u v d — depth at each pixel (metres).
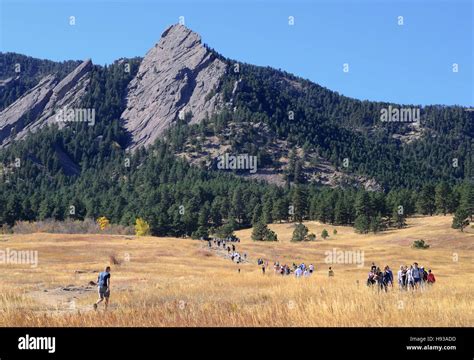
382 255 103.00
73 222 159.88
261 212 198.50
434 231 152.25
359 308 18.86
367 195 180.88
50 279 44.66
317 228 181.62
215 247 105.75
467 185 185.00
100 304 27.53
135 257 79.38
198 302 25.91
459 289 30.56
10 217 170.62
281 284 38.47
